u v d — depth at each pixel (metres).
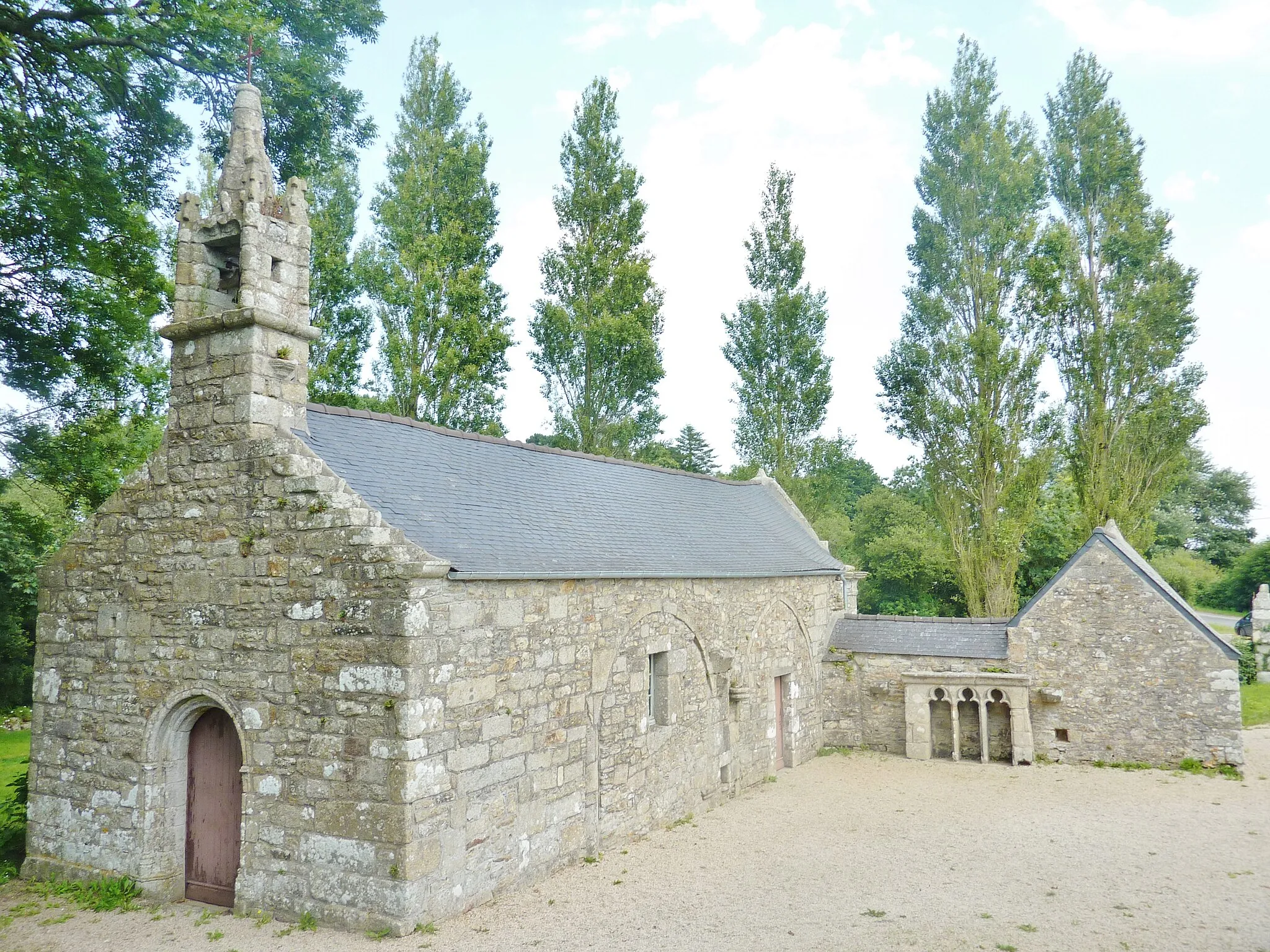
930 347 25.47
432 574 8.13
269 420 9.33
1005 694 16.38
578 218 27.62
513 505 11.41
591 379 26.97
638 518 14.19
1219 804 13.24
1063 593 16.42
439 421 24.73
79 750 9.91
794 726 16.91
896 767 16.44
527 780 9.58
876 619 18.92
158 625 9.50
